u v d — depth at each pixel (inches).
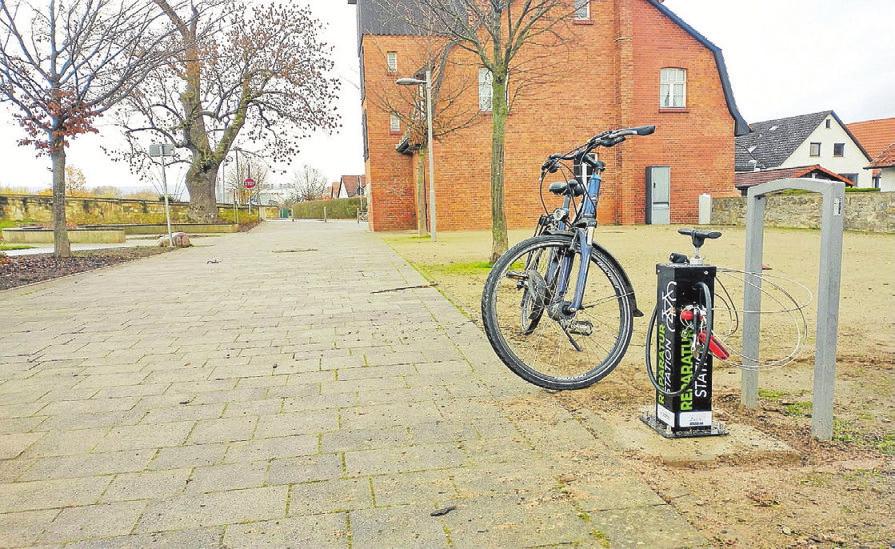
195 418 135.9
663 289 116.2
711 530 84.1
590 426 122.9
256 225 1505.9
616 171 928.3
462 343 197.0
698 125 936.3
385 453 113.5
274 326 234.4
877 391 141.3
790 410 131.0
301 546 83.2
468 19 379.6
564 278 149.9
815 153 2009.1
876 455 107.7
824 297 111.0
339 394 149.9
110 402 148.2
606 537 82.7
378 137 967.6
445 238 735.7
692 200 944.9
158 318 255.9
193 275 412.5
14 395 154.6
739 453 107.1
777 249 481.4
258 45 1006.4
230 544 84.3
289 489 100.3
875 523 85.4
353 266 440.1
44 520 92.4
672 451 108.2
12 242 896.3
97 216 1354.6
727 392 143.9
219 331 227.9
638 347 188.5
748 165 2021.4
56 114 493.4
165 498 98.4
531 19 359.9
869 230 632.4
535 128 897.5
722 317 223.8
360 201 1948.8
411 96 781.9
